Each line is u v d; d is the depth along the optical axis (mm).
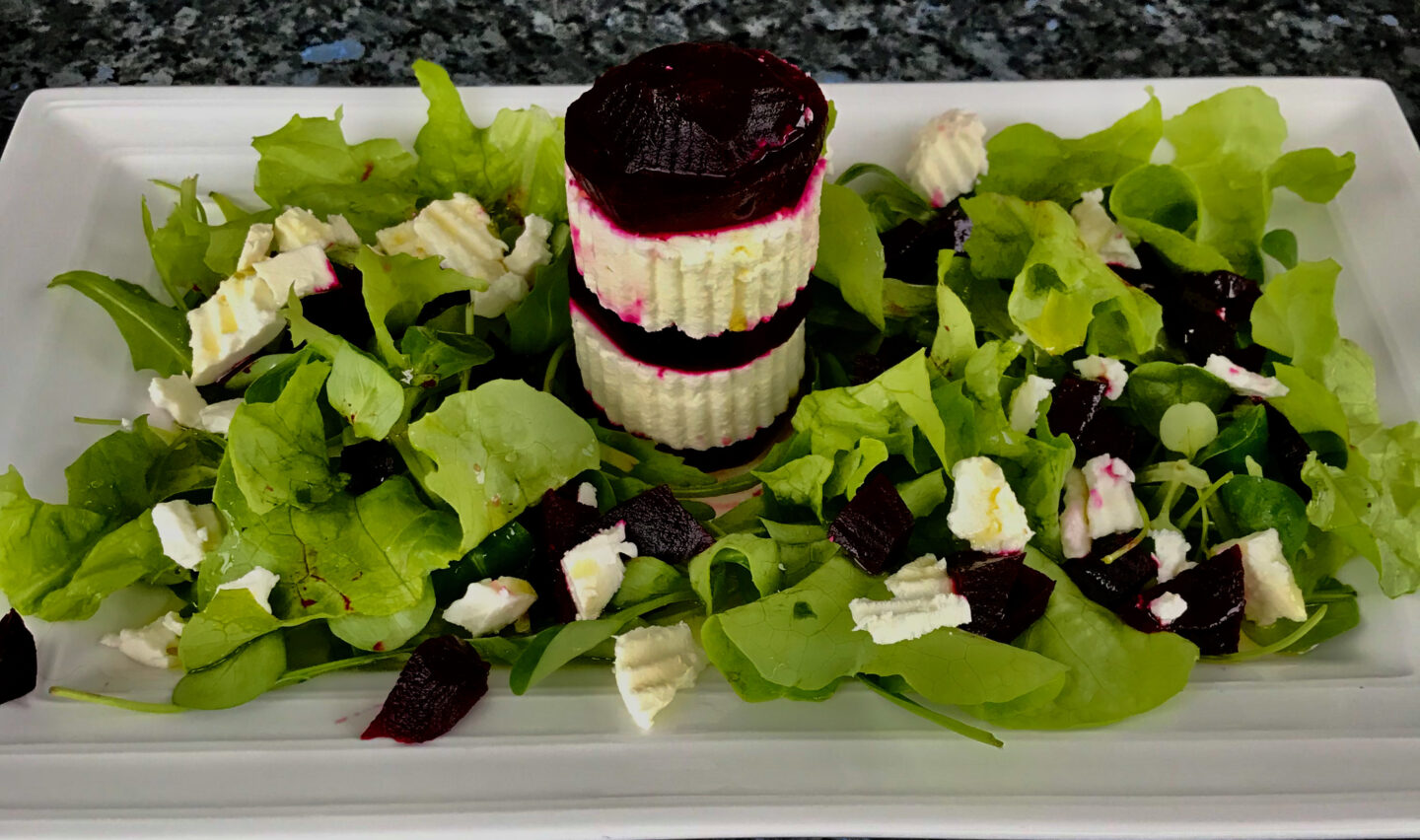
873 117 1188
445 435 867
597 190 850
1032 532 893
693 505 986
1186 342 1068
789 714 806
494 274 1087
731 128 828
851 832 719
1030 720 789
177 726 786
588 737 782
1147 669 818
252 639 830
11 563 850
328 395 919
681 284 900
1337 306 1090
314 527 876
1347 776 758
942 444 875
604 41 1415
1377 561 880
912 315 1088
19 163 1103
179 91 1169
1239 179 1144
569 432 919
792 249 922
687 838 724
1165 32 1443
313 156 1121
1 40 1395
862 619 822
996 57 1402
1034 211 1038
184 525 880
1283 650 882
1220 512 965
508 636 901
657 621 900
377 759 763
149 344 1028
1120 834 724
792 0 1475
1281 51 1418
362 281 1021
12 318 995
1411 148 1153
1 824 721
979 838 725
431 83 1099
